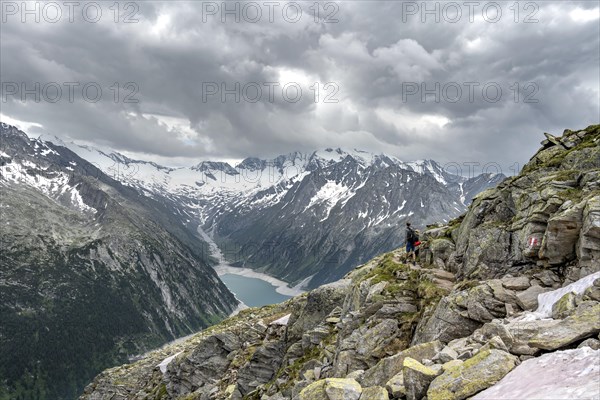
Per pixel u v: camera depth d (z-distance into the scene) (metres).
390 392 16.73
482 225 28.41
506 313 19.92
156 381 56.59
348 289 36.72
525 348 15.34
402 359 19.19
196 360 48.31
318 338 34.69
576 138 31.45
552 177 26.95
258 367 39.28
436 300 24.98
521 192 28.98
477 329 19.12
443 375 15.09
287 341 40.09
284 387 31.20
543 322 16.73
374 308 28.41
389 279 31.73
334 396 16.95
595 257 19.92
